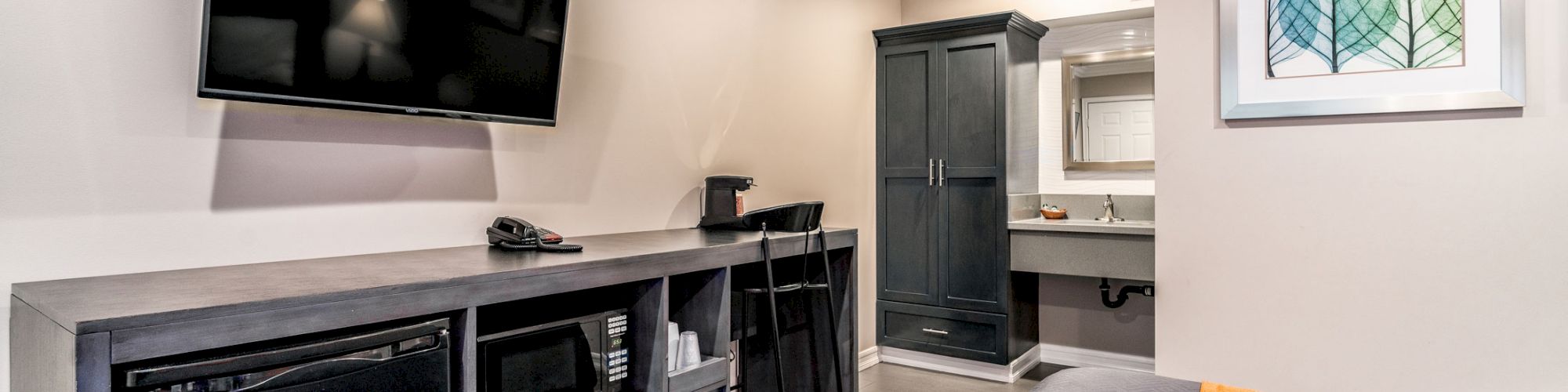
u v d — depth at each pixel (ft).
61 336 4.22
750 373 9.71
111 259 5.77
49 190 5.51
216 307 4.49
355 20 6.36
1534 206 6.52
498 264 6.30
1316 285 7.35
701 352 8.20
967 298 13.08
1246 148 7.62
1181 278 8.01
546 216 8.59
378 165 7.18
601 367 7.13
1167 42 8.00
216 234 6.24
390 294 5.24
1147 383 4.79
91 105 5.68
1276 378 7.57
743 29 11.21
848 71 13.41
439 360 5.60
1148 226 11.62
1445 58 6.72
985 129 12.78
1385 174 7.04
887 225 14.01
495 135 8.10
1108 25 13.26
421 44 6.82
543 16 7.80
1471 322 6.77
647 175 9.77
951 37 13.14
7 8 5.32
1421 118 6.89
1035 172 13.80
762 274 9.70
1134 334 13.37
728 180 9.87
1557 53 6.41
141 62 5.90
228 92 5.73
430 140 7.56
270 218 6.52
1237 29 7.53
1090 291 13.82
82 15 5.63
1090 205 13.35
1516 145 6.57
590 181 9.06
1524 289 6.57
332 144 6.88
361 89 6.46
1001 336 12.74
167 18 6.03
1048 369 13.71
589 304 7.30
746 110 11.27
